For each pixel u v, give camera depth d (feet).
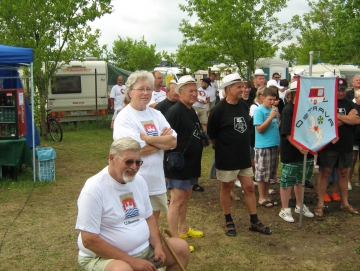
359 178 25.02
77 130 50.93
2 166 26.71
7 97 24.88
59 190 24.13
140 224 11.02
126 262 10.41
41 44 41.63
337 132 18.34
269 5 56.03
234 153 16.78
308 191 23.99
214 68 74.02
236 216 19.92
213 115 16.80
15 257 15.46
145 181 12.64
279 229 18.30
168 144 13.35
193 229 18.24
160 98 27.94
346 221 19.27
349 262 15.24
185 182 15.37
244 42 56.49
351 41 54.13
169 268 11.79
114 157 10.38
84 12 43.11
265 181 21.04
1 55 23.89
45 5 41.70
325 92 18.06
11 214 20.01
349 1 53.88
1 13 39.70
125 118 13.21
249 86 24.68
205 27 58.59
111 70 59.11
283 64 62.80
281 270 14.64
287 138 18.37
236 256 15.71
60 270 14.53
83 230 10.25
